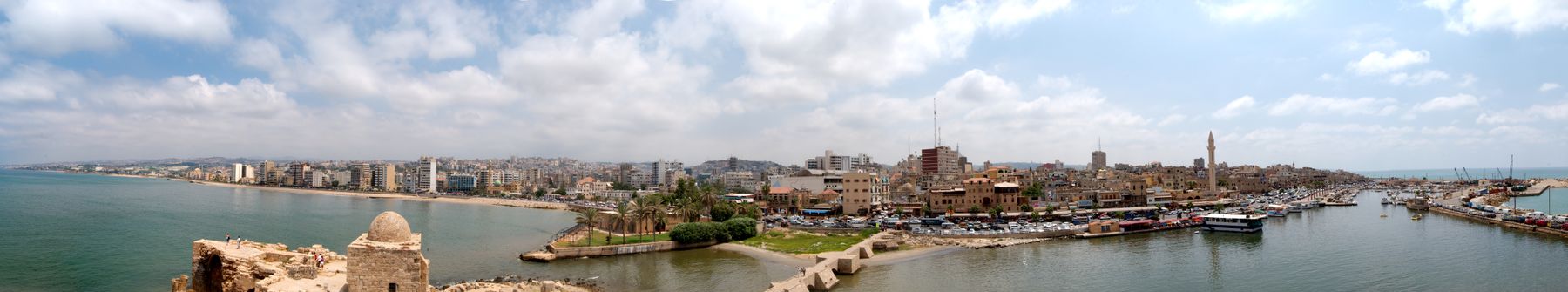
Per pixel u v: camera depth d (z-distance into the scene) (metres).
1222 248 141.38
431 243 159.25
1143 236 164.00
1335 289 100.44
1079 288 101.69
